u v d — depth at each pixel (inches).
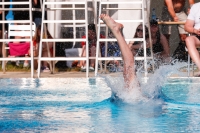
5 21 551.8
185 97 348.8
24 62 654.5
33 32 594.2
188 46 484.1
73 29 658.2
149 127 232.7
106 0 633.6
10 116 267.6
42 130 224.7
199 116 266.2
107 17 338.3
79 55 653.9
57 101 330.3
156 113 277.4
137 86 330.0
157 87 336.8
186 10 686.5
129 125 238.4
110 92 383.9
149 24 564.7
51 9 556.4
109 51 624.4
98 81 481.7
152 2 698.2
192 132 219.9
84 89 407.2
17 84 454.3
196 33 490.9
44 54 634.8
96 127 232.4
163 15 663.1
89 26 642.8
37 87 426.3
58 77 534.9
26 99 343.0
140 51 610.9
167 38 657.6
